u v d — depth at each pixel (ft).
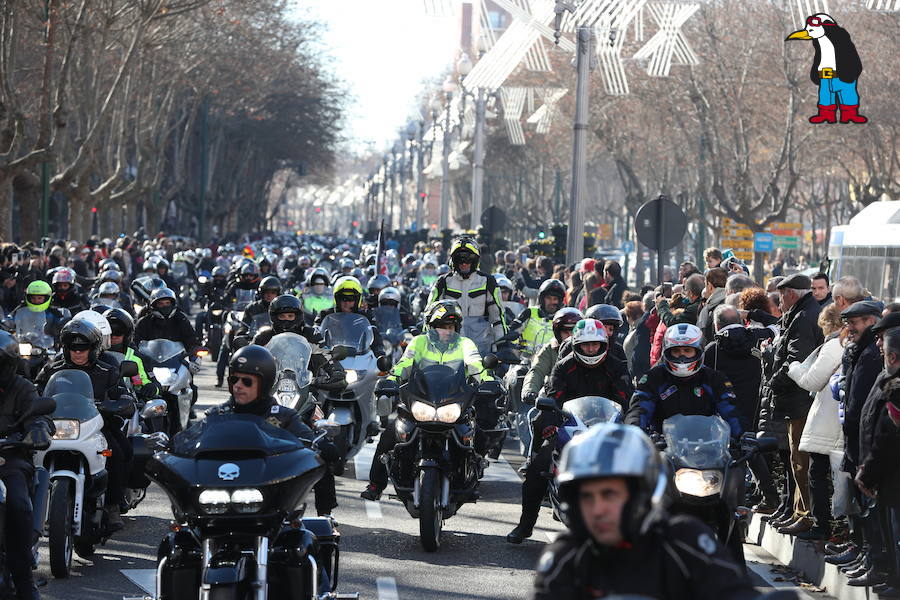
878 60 490.08
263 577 76.69
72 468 111.24
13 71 373.81
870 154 606.55
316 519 88.48
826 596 108.88
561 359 120.98
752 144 621.31
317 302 221.66
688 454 97.19
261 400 86.07
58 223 649.61
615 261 240.32
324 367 139.85
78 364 116.88
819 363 114.83
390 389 127.13
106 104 461.78
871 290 280.31
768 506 135.64
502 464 178.91
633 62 560.20
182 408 159.53
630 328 197.67
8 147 382.83
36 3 420.77
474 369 130.72
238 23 581.53
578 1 268.00
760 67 535.19
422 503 121.29
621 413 115.34
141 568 113.91
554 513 119.55
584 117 267.80
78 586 106.93
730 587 46.19
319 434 88.74
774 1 508.53
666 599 46.83
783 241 516.73
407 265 405.59
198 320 309.01
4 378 93.20
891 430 94.89
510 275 333.83
